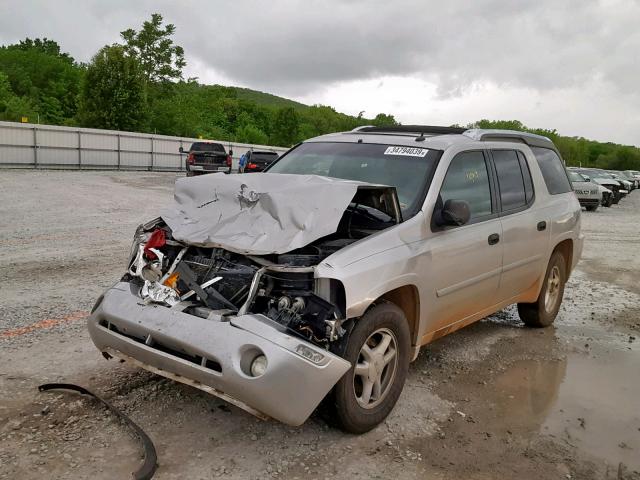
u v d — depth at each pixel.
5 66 82.50
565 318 6.99
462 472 3.38
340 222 3.97
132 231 11.23
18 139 31.19
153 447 3.29
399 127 5.63
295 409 3.14
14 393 3.95
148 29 64.94
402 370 3.98
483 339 5.94
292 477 3.20
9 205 14.26
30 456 3.20
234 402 3.17
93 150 34.69
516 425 4.04
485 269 4.86
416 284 4.02
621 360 5.57
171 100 66.69
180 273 3.68
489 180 5.12
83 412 3.73
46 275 7.36
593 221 19.89
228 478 3.14
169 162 39.03
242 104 105.31
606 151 164.12
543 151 6.35
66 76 85.38
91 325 3.86
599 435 3.98
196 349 3.21
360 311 3.49
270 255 3.54
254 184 3.96
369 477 3.25
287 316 3.35
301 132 78.62
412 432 3.82
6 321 5.46
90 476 3.06
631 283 9.29
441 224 4.25
